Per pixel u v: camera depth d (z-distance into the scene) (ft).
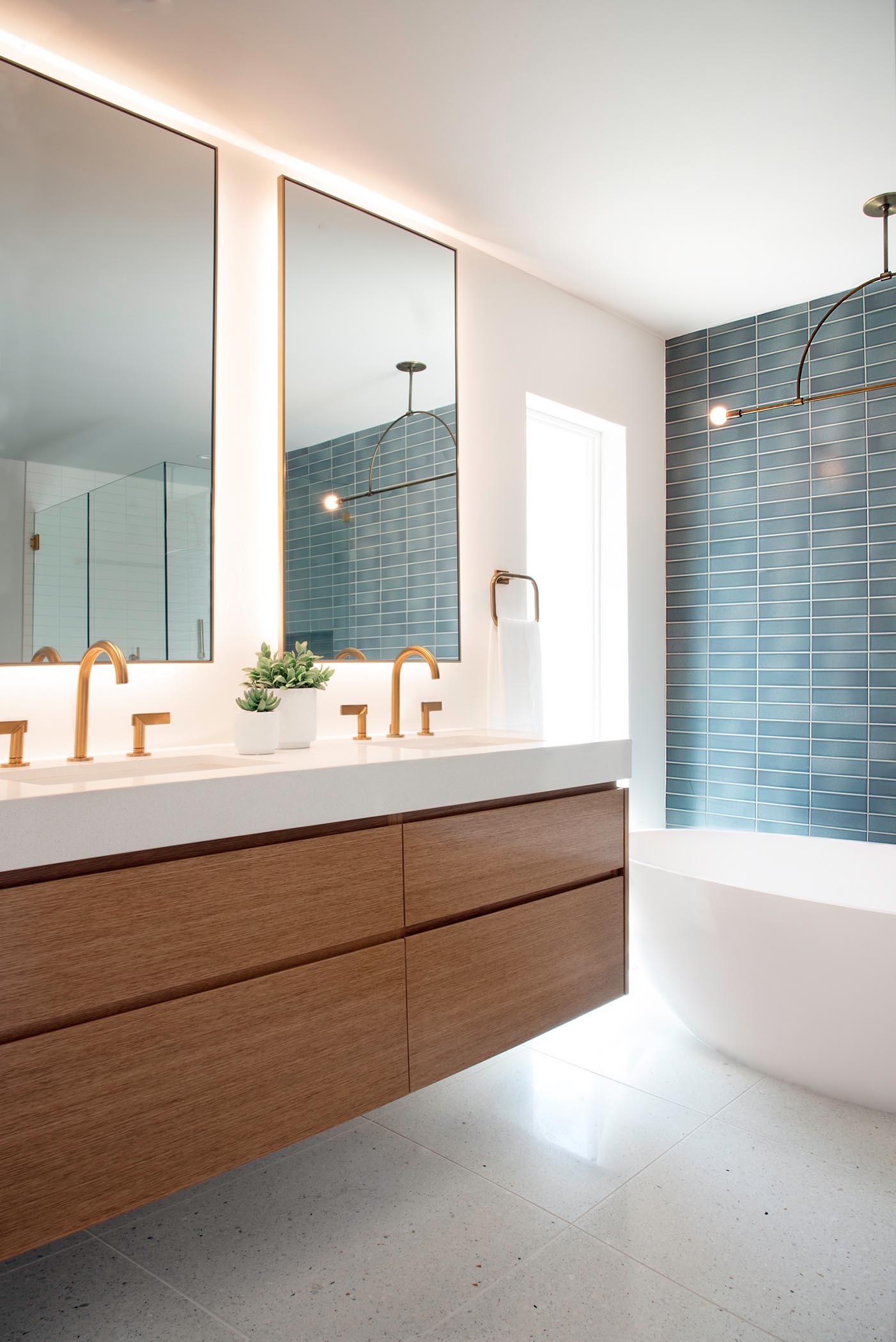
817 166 8.25
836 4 6.18
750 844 10.07
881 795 10.86
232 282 7.57
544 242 9.71
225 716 7.38
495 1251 5.36
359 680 8.37
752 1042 7.52
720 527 12.34
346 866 5.46
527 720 9.71
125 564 6.75
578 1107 7.12
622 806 7.64
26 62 6.47
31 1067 4.14
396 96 7.09
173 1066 4.64
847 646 11.17
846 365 11.17
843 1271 5.16
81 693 6.12
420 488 8.95
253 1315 4.84
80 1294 5.04
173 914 4.66
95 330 6.61
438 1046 5.98
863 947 6.66
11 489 6.18
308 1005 5.23
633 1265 5.21
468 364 9.62
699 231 9.48
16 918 4.12
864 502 11.03
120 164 6.77
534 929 6.73
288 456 7.75
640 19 6.29
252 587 7.61
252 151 7.77
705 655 12.46
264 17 6.17
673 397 12.79
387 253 8.64
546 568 12.12
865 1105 7.08
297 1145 6.65
